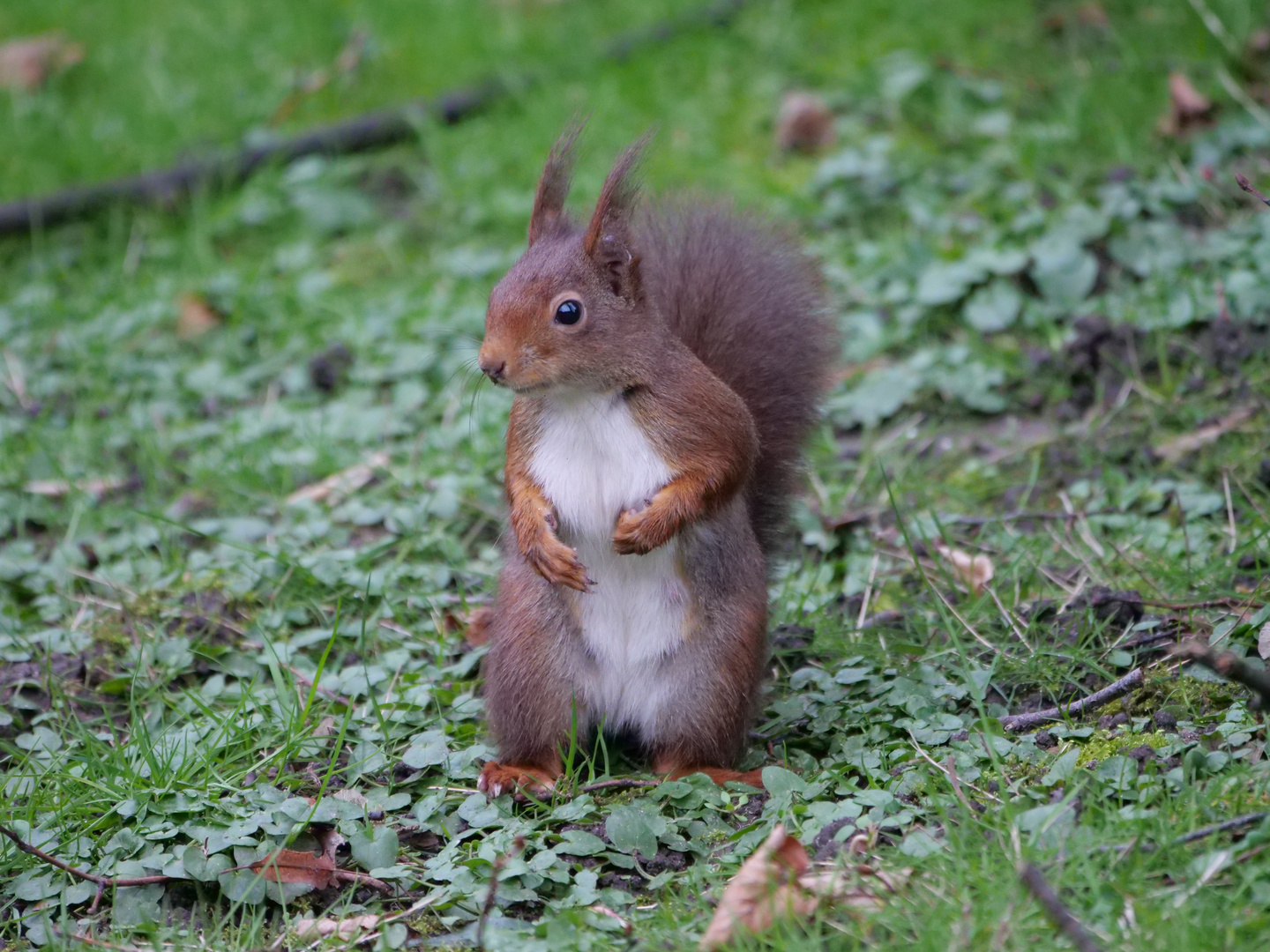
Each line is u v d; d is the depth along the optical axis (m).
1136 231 12.15
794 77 15.84
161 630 9.26
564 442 7.47
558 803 7.36
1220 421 10.37
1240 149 12.91
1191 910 5.59
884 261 12.80
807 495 10.56
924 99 15.03
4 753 8.23
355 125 15.87
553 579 7.29
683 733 7.57
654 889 6.56
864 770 7.23
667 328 7.59
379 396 12.44
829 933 5.96
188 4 18.67
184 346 13.35
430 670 8.78
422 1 18.00
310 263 14.38
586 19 17.27
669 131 15.19
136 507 11.12
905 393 11.44
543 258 7.36
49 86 17.42
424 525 10.52
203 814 7.32
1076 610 8.55
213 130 16.30
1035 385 11.37
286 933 6.50
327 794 7.54
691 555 7.49
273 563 10.09
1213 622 8.09
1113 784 6.59
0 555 10.54
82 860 7.07
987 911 5.71
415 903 6.71
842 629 8.88
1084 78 14.38
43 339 13.43
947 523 9.98
